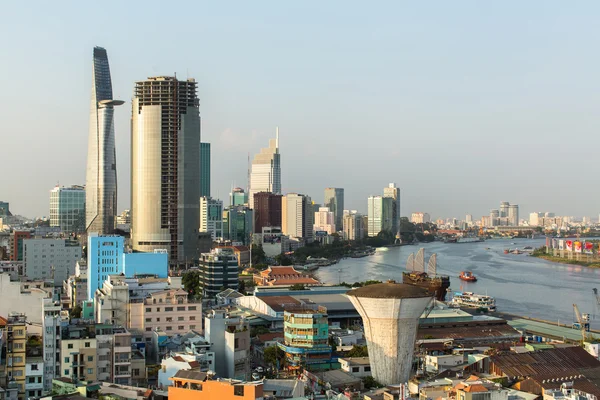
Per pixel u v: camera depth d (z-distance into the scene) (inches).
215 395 7224.4
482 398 7391.7
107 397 7618.1
